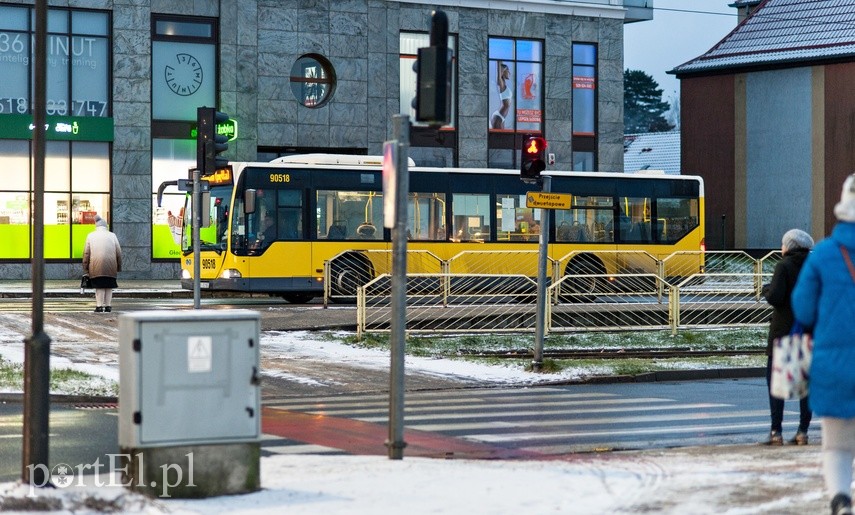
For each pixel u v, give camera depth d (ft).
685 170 210.18
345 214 112.47
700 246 125.70
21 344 76.23
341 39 160.15
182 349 29.76
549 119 172.55
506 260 113.70
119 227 148.25
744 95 203.41
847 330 23.75
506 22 169.58
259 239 109.81
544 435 46.70
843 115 192.95
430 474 33.53
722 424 50.03
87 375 61.77
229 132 153.28
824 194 194.70
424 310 88.17
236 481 30.04
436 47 36.19
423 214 114.73
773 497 28.66
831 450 24.38
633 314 91.45
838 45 194.70
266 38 155.84
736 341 89.61
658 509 27.27
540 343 70.69
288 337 84.07
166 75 151.12
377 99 162.50
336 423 49.98
